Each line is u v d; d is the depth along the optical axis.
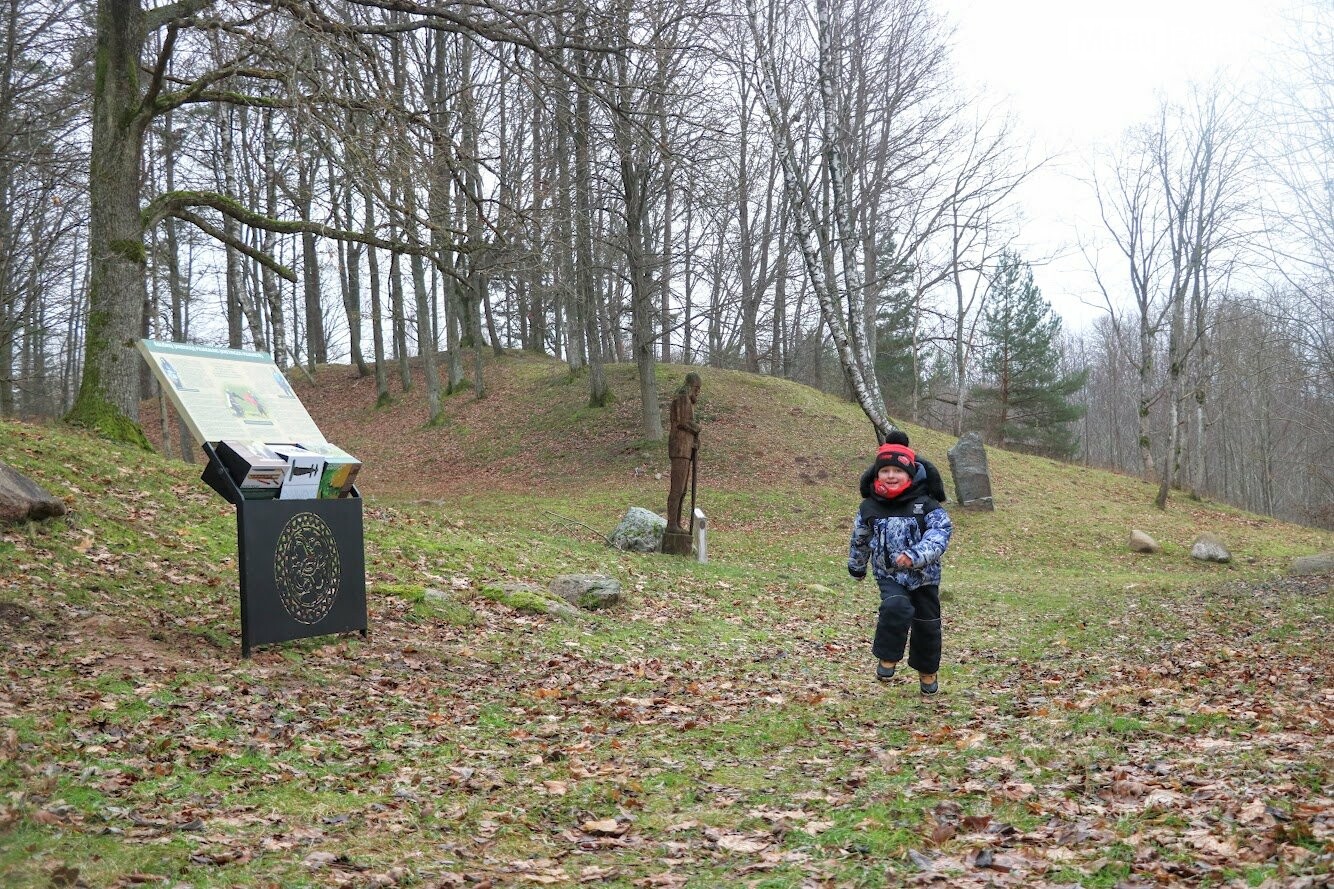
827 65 16.67
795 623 11.90
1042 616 13.18
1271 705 6.23
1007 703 6.83
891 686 7.88
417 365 44.62
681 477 17.16
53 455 10.95
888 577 7.11
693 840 3.94
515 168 17.25
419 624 8.70
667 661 8.74
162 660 6.38
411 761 5.10
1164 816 3.78
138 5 14.24
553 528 21.05
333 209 14.21
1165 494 29.39
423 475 30.92
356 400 41.31
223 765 4.65
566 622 9.82
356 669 7.09
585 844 3.91
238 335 36.41
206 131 25.39
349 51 12.02
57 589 7.35
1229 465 60.91
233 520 10.74
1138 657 9.14
